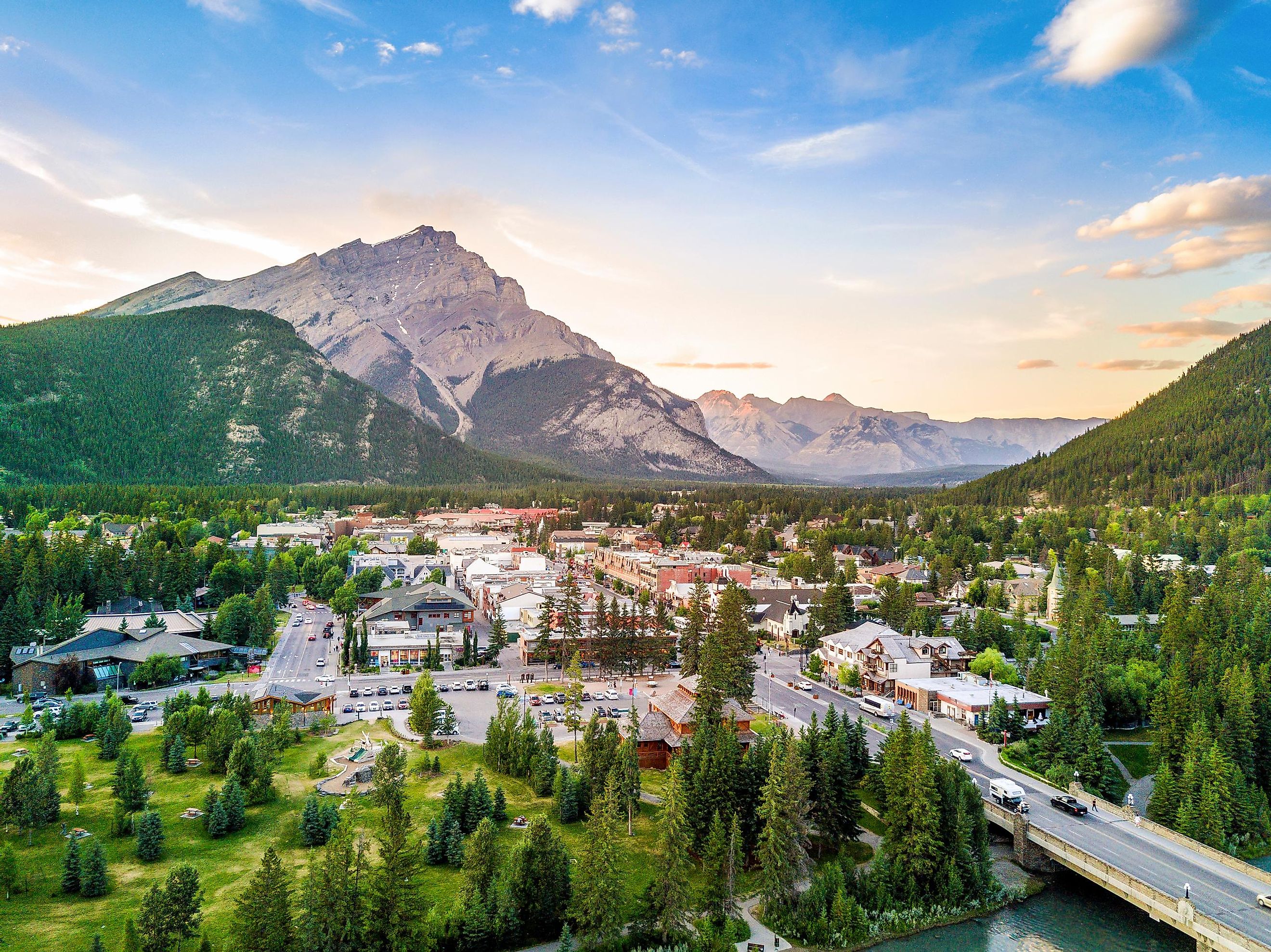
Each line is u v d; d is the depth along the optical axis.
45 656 178.12
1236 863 102.31
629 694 180.62
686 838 96.00
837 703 174.25
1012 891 107.88
